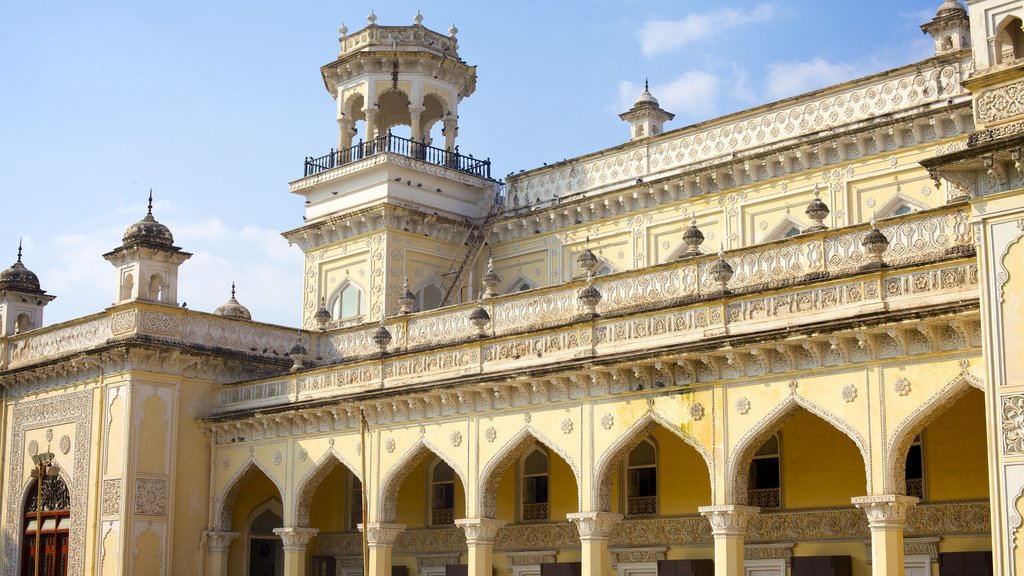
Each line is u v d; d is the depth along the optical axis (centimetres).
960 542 1673
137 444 2366
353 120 2819
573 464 1820
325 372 2266
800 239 1731
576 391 1838
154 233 2494
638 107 2552
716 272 1748
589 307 1889
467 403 1986
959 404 1703
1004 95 1287
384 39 2723
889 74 2053
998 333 1268
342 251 2670
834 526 1806
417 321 2302
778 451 1895
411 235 2606
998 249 1280
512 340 1966
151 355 2408
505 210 2630
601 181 2452
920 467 1731
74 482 2491
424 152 2675
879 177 2044
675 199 2311
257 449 2350
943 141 1973
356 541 2473
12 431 2723
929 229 1598
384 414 2114
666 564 1973
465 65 2786
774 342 1584
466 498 1958
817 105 2144
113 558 2334
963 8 2077
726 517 1630
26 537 2623
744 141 2238
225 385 2470
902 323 1465
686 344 1678
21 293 2886
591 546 1775
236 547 2492
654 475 2033
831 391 1554
